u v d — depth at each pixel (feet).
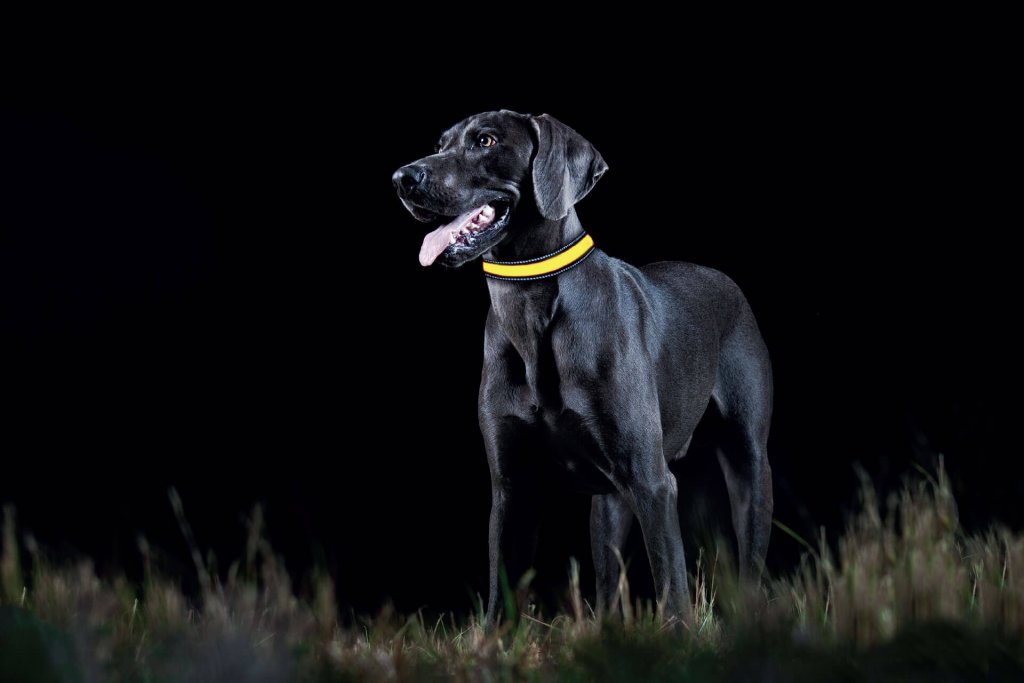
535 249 12.27
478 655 10.14
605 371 12.21
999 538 12.21
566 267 12.24
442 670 9.78
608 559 14.82
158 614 11.08
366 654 10.08
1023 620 9.71
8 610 9.21
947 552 10.78
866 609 9.71
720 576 12.53
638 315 12.88
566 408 12.21
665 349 13.58
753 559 14.64
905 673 9.03
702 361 14.20
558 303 12.20
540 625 12.26
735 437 14.92
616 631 9.89
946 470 20.35
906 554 10.61
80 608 10.98
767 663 9.11
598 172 12.53
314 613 11.18
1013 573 10.44
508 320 12.37
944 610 9.77
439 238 11.96
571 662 9.77
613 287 12.59
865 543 11.15
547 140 12.15
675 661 9.53
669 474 12.58
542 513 13.28
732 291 15.26
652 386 12.60
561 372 12.21
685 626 10.57
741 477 14.93
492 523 12.78
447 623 19.51
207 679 9.17
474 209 12.09
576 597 11.17
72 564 13.23
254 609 10.80
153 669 9.33
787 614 10.14
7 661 8.68
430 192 11.93
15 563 12.26
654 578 12.22
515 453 12.56
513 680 9.42
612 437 12.26
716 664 9.29
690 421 14.12
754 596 10.14
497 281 12.38
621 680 9.30
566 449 12.44
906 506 11.69
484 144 12.24
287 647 9.70
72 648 9.04
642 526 12.34
